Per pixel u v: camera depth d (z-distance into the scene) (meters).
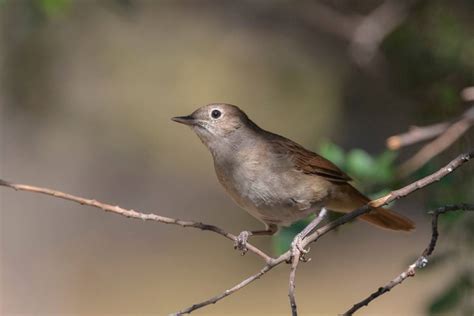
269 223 6.92
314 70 16.25
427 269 7.36
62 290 15.98
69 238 16.92
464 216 7.35
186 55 16.48
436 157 8.70
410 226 6.88
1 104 13.62
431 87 9.72
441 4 10.12
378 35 10.41
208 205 19.36
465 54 9.87
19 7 10.27
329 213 7.25
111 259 17.66
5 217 15.20
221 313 15.95
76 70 14.80
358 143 16.30
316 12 12.96
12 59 12.76
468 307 7.23
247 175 6.72
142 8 15.04
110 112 16.69
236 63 16.69
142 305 16.19
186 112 16.92
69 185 17.11
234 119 6.86
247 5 16.45
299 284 16.97
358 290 16.48
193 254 18.25
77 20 13.01
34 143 15.31
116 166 18.16
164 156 18.55
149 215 5.28
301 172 6.75
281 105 16.66
